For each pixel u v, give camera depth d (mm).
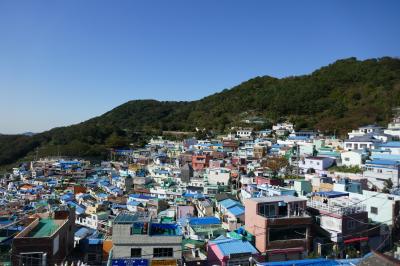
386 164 75125
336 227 43156
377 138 107688
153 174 123125
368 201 50312
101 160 193500
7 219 59312
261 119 198875
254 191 65375
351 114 167000
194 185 95812
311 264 33062
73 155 196625
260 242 41656
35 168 160875
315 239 43500
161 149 179750
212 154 131625
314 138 133250
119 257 36250
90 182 131250
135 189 103688
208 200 74375
